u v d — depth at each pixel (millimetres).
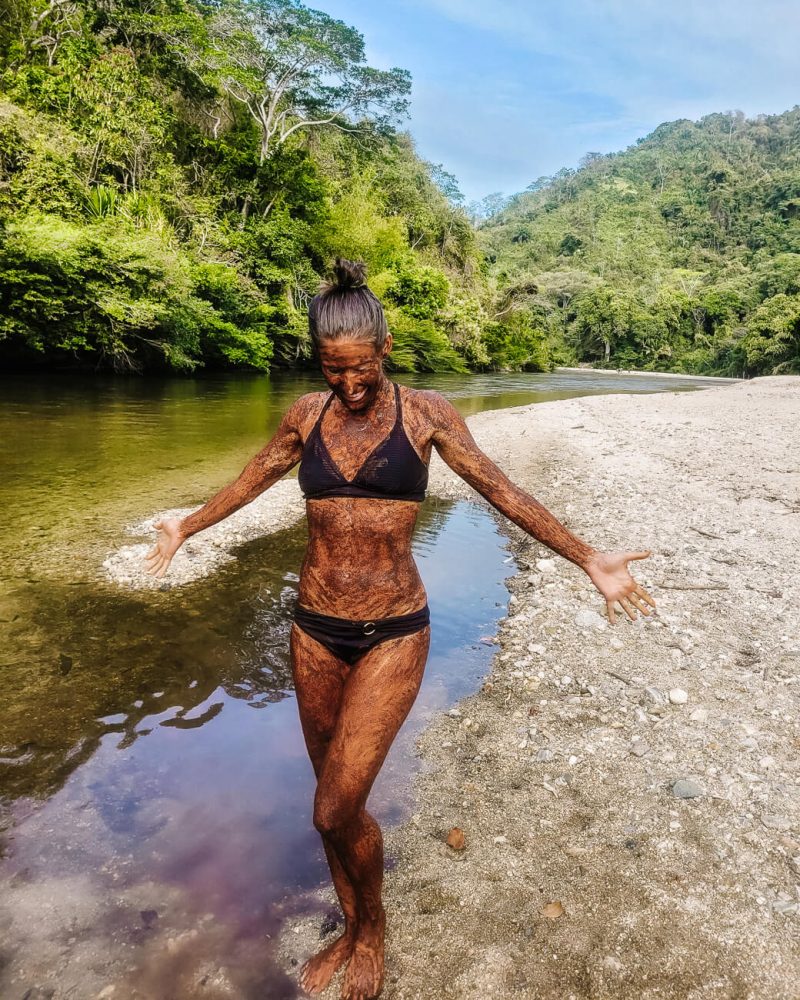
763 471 9141
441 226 51594
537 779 3064
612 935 2193
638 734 3367
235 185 28938
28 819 2709
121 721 3422
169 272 19578
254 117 33500
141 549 5812
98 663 3975
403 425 1949
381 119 42906
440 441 1995
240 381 21844
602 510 7402
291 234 28859
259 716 3541
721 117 190250
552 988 2027
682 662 4070
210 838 2660
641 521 6961
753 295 84312
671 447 11000
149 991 2023
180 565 5562
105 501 7332
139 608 4750
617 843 2619
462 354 41250
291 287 29203
